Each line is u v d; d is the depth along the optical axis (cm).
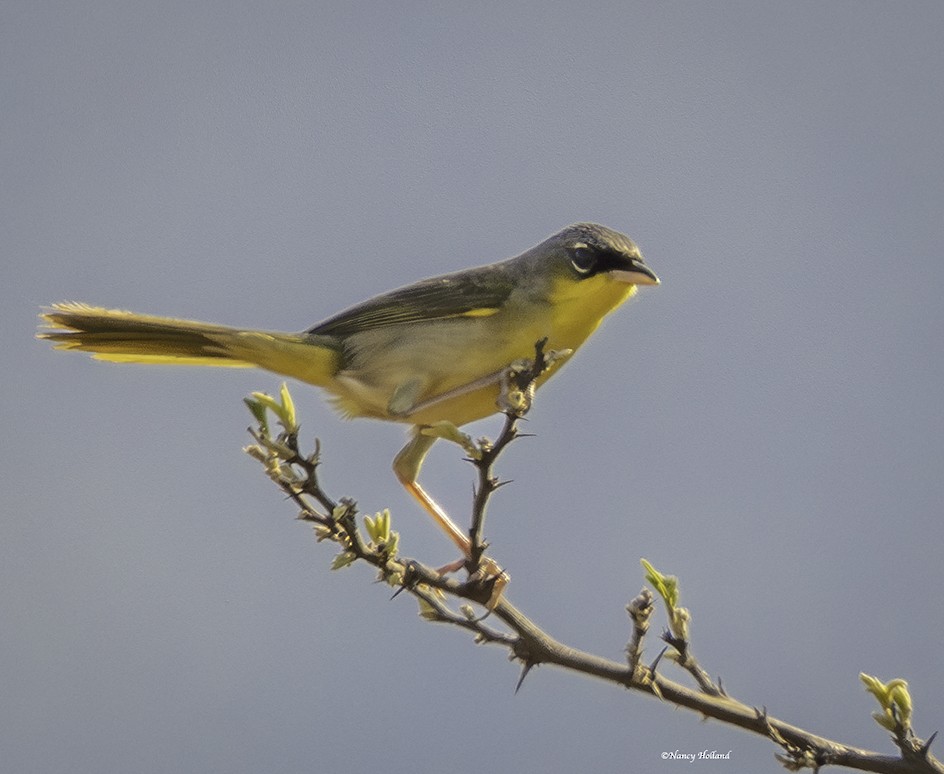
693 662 829
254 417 728
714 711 767
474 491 774
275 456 720
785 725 766
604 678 775
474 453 754
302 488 724
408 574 763
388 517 762
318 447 726
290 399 728
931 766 732
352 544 734
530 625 784
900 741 738
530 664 779
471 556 775
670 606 836
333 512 724
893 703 745
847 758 744
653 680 771
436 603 790
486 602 775
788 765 756
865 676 752
